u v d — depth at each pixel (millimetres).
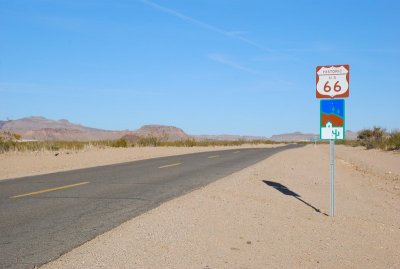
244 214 9922
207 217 9312
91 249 6977
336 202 13039
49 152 31875
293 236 8430
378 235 9094
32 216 9508
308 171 22062
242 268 6434
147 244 7262
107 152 34438
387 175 22078
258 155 34375
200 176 17594
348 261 7188
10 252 6871
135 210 10156
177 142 62750
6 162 23734
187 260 6605
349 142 72312
